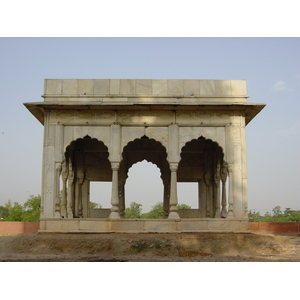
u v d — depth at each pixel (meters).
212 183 22.73
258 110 17.56
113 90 17.42
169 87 17.45
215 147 22.45
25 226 24.20
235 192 16.88
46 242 15.59
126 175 22.86
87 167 22.86
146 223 16.52
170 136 17.27
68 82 17.48
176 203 16.84
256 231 25.00
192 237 15.76
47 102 16.94
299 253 15.24
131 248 14.91
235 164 17.08
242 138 17.27
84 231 16.39
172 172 17.09
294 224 25.22
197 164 23.27
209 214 22.56
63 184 21.11
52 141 17.20
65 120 17.36
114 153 17.11
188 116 17.42
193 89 17.47
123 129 17.41
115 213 16.70
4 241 15.95
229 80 17.56
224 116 17.42
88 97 17.38
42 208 16.75
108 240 15.47
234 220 16.58
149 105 16.89
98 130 17.34
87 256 14.02
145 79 17.50
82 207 22.53
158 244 15.04
